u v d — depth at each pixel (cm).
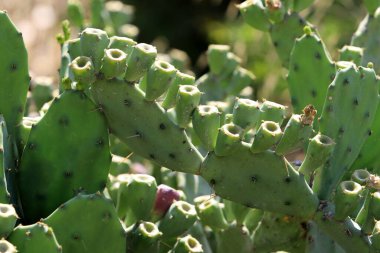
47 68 905
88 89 325
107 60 294
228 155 305
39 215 322
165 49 1417
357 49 409
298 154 584
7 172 312
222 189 314
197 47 1454
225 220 373
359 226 330
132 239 324
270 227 368
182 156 311
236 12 1255
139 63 297
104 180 317
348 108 336
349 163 340
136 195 335
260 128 299
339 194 313
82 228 292
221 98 498
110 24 543
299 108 390
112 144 456
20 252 274
